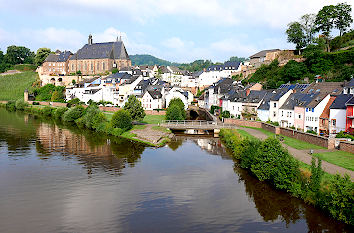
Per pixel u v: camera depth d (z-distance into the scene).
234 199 35.50
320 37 112.06
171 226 29.45
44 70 197.38
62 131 82.94
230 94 103.25
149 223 30.12
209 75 178.88
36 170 47.06
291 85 86.75
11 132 79.94
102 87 141.38
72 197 36.66
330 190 29.66
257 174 40.34
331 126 61.56
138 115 86.56
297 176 35.97
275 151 38.38
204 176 43.97
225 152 59.16
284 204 33.31
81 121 96.56
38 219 31.20
